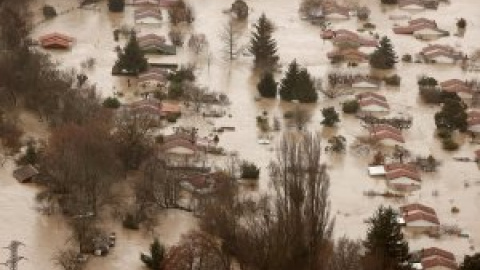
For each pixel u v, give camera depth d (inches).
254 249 5856.3
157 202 7037.4
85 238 6550.2
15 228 6761.8
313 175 5920.3
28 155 7618.1
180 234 6727.4
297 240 5753.0
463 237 6968.5
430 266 6427.2
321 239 5836.6
